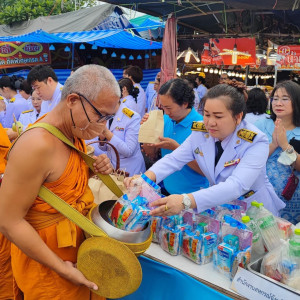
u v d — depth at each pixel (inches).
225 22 289.6
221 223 66.1
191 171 95.6
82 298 60.4
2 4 516.1
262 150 69.1
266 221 64.1
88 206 59.7
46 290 56.6
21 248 50.1
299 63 257.6
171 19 224.7
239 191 66.3
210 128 68.6
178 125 101.7
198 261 63.6
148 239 56.2
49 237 54.5
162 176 79.1
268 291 51.4
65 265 53.3
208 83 451.2
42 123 51.6
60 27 299.3
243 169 68.1
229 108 66.0
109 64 395.5
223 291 56.6
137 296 71.1
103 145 124.5
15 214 49.1
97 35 273.6
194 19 311.3
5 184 48.9
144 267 68.5
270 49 308.0
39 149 48.2
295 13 266.1
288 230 66.7
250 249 59.4
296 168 94.0
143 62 407.8
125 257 51.6
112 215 59.8
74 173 54.1
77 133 53.3
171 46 224.4
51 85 128.9
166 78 222.7
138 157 128.8
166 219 69.9
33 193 49.5
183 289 62.4
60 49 366.6
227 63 298.5
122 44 330.3
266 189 79.0
